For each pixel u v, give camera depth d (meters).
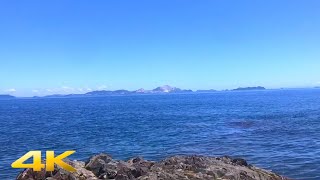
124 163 20.56
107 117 85.19
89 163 20.14
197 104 141.12
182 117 78.62
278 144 36.53
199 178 17.55
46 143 43.47
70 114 100.75
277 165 26.61
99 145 40.62
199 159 21.50
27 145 42.03
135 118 79.62
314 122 58.38
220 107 115.50
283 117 70.00
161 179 17.05
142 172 18.73
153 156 32.72
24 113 111.50
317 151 31.92
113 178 18.30
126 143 41.47
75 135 50.94
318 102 129.88
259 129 50.75
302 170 24.75
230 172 18.67
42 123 72.69
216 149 35.09
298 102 133.25
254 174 19.36
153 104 153.25
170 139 43.66
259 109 98.88
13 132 56.75
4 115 102.56
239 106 117.62
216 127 55.72
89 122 72.38
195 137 44.66
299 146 34.91
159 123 65.62
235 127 54.78
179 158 21.66
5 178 24.52
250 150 33.59
